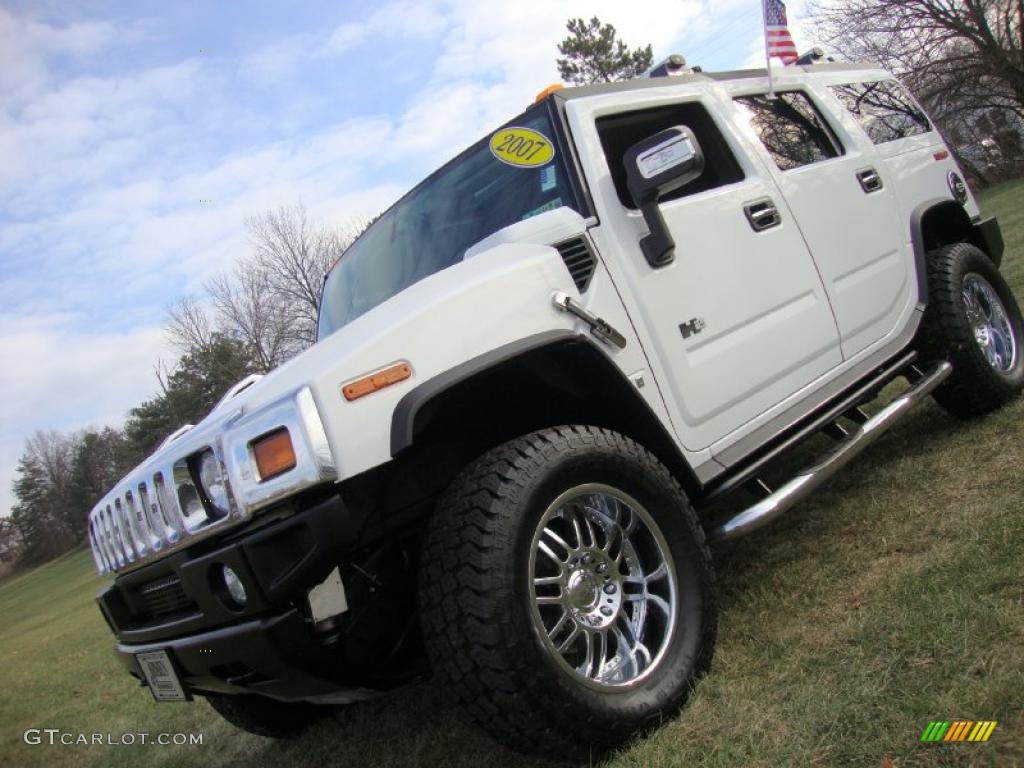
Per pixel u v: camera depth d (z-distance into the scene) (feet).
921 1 93.35
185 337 138.51
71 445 315.58
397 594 7.66
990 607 7.53
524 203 9.74
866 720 6.54
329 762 10.24
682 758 6.82
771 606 9.42
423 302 7.67
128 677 23.24
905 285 13.16
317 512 6.71
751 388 9.95
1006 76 92.68
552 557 7.34
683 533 8.23
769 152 11.79
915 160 14.65
